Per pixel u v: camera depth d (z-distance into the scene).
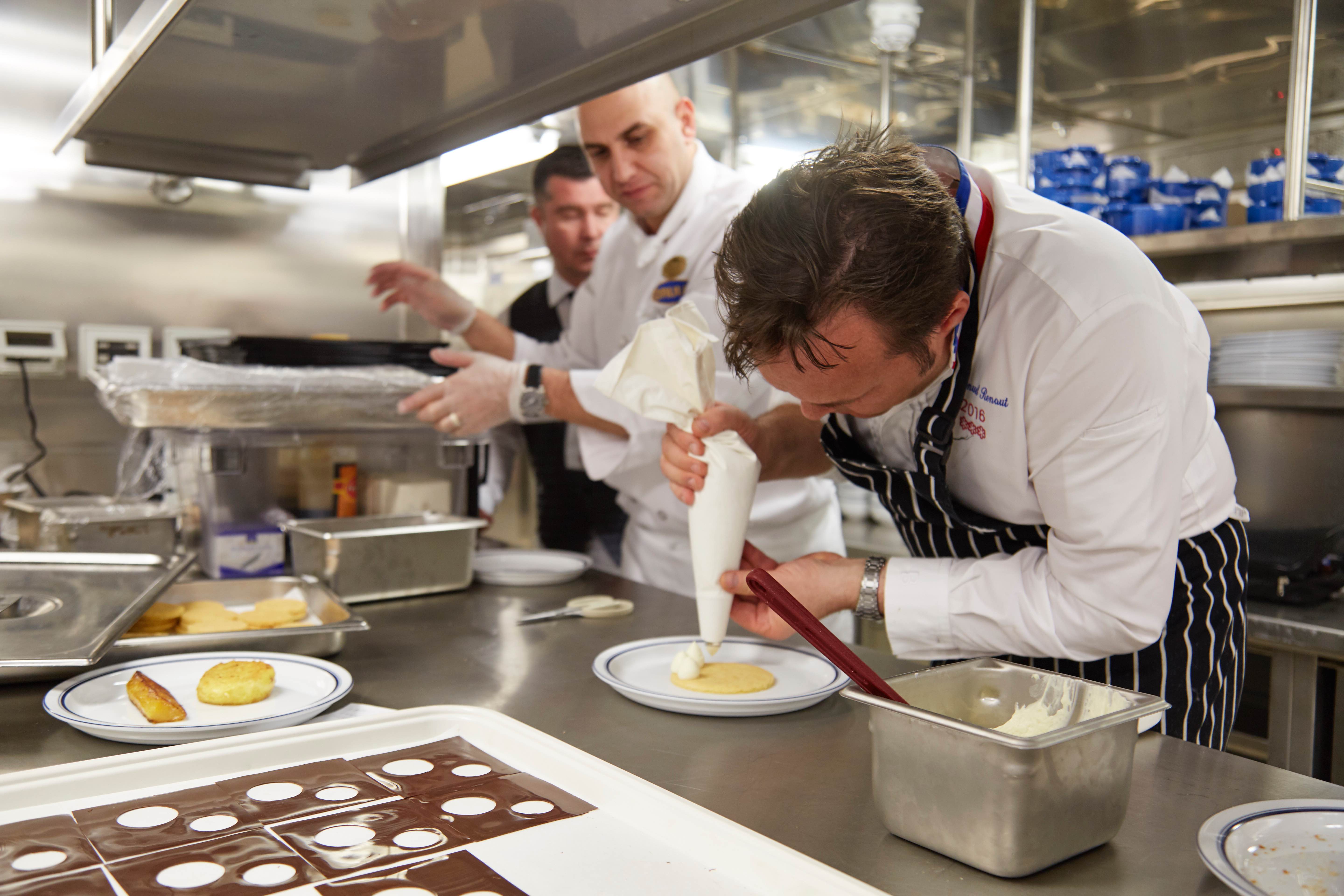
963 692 0.75
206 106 1.55
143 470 2.01
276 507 1.60
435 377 1.91
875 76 2.75
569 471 2.49
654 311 1.91
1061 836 0.61
